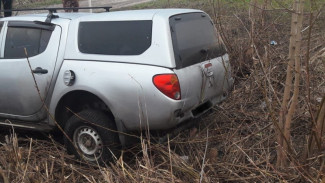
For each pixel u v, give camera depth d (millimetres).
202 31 4664
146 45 4125
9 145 4242
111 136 4270
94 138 4355
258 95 5637
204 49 4562
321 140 3418
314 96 4965
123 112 4141
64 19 4707
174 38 4117
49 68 4566
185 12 4480
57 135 5148
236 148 4309
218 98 4793
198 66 4340
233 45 6664
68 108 4457
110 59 4258
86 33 4488
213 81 4586
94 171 4168
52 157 4324
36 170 3924
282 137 3625
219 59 4801
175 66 4023
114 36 4328
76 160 4391
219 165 3930
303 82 5270
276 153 4133
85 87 4285
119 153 4312
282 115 3607
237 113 5281
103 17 4449
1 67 4887
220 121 5109
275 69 5781
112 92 4156
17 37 4914
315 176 3635
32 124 4891
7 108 4973
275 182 3604
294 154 3711
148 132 3996
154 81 3969
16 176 3826
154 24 4125
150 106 4008
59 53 4555
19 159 3959
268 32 6473
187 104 4129
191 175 3703
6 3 8789
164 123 4012
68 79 4398
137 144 4328
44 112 4719
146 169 3697
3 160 4012
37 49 4727
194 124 4629
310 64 5395
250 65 6336
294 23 3309
